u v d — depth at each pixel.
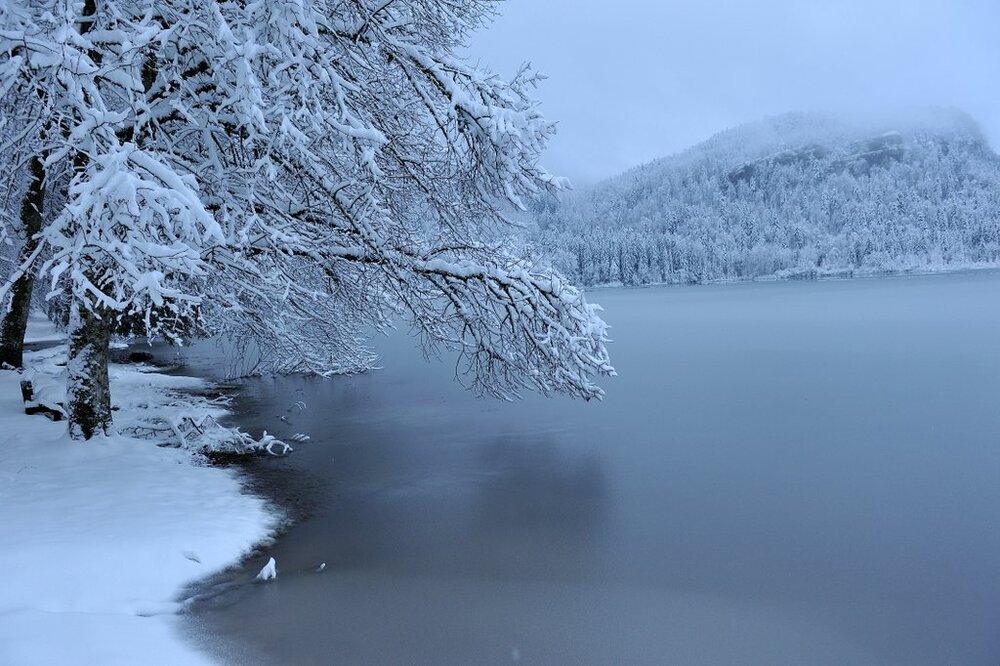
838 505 9.24
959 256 167.50
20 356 17.55
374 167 8.77
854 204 192.12
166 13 8.52
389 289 11.45
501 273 10.48
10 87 7.05
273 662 5.19
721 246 168.12
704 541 8.02
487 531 8.28
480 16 10.91
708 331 35.38
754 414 15.20
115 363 23.73
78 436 10.02
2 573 5.86
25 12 7.44
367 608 6.19
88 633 5.13
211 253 9.62
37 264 8.33
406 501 9.38
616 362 24.17
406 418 15.13
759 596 6.59
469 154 10.12
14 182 8.74
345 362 20.67
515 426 14.28
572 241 152.25
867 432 13.38
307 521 8.58
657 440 12.98
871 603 6.46
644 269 153.62
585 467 11.13
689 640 5.72
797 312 47.72
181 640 5.46
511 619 6.05
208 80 9.42
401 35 10.37
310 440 13.03
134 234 6.98
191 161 9.76
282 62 8.22
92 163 7.05
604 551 7.63
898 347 26.50
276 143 8.75
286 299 11.42
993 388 17.66
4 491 8.07
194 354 27.19
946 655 5.56
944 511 8.97
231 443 11.67
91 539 6.64
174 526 7.38
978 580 6.95
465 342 11.70
